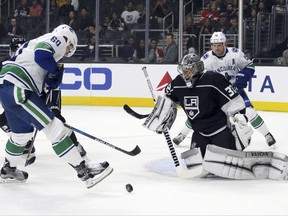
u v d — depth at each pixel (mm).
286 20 14602
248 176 6586
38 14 16062
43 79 6109
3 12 16266
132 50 15141
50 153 8305
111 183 6457
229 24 15109
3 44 15961
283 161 6527
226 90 6500
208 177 6711
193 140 6891
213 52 8648
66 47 6148
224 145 6656
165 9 15461
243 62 8617
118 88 14164
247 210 5363
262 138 9906
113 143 9234
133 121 11812
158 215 5203
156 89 13898
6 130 7336
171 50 14594
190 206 5500
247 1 15117
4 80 6031
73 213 5277
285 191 6082
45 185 6359
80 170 5969
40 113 5938
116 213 5273
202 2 15867
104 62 14211
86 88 14352
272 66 13133
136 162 7676
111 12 15750
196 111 6648
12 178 6410
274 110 13180
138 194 5969
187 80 6527
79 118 12219
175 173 6953
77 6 16094
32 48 6102
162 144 9172
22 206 5520
